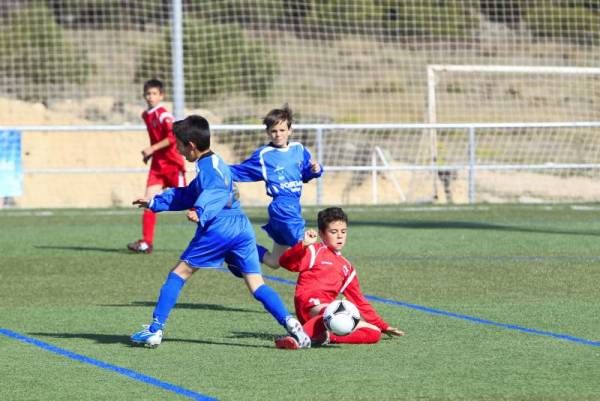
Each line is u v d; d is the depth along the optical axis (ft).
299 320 56.75
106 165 191.11
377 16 257.55
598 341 56.49
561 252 97.81
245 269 54.95
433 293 74.13
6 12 250.16
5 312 66.54
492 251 98.53
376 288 76.43
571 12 239.30
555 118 237.86
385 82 253.44
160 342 55.01
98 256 95.86
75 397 44.29
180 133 54.19
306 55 254.47
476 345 55.36
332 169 149.69
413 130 219.41
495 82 248.32
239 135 212.02
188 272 55.11
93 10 265.75
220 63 233.76
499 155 215.31
